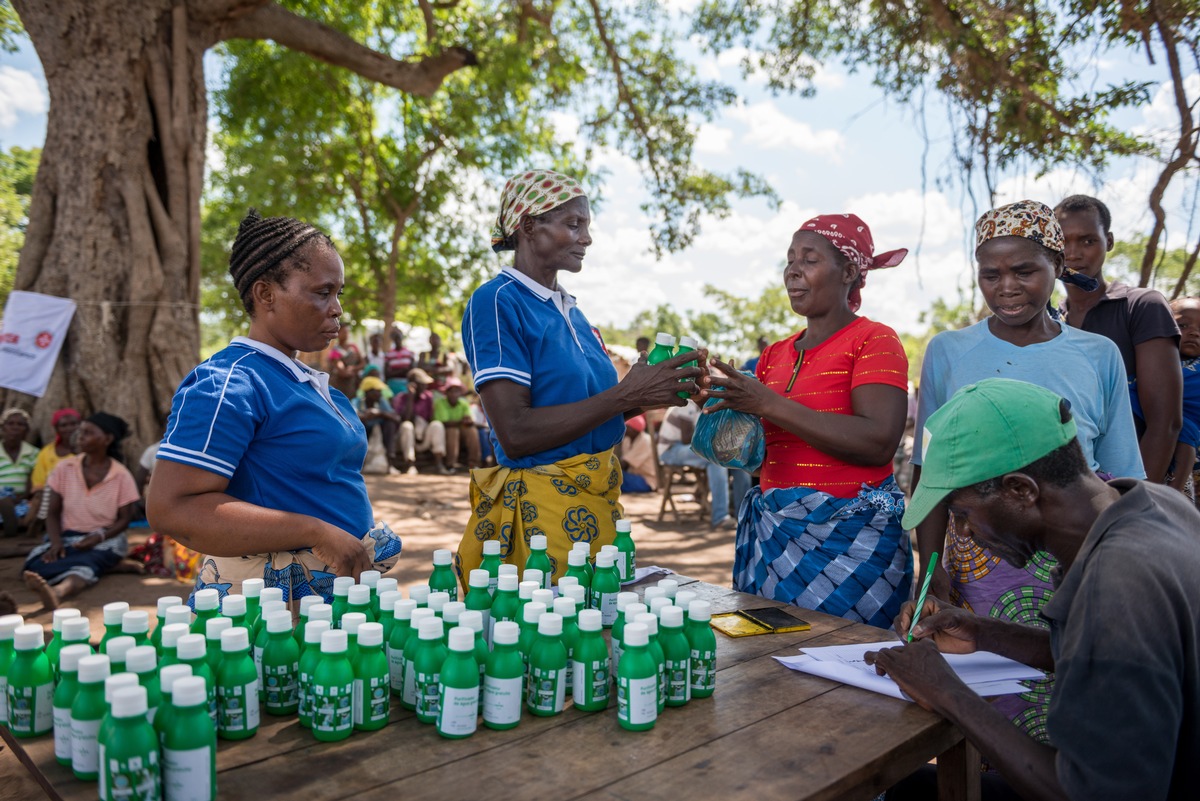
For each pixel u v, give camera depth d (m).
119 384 8.43
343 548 2.06
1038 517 1.63
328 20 13.56
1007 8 6.41
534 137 18.17
